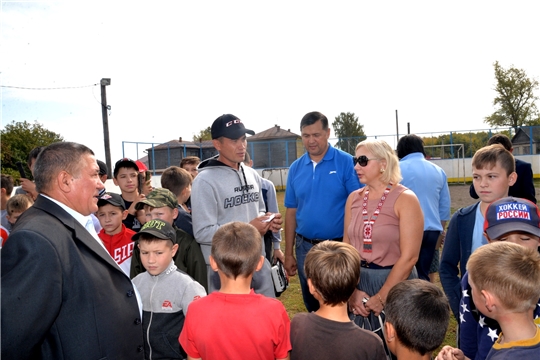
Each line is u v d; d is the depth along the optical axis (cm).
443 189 426
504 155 229
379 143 272
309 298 363
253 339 179
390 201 263
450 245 248
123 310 172
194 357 191
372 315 256
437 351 349
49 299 140
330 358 176
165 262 237
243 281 196
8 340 131
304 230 362
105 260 171
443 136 2388
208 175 286
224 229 205
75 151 173
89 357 156
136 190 389
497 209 192
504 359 144
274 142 2689
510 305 146
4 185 385
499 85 3703
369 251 265
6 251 140
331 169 352
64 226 162
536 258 150
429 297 177
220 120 288
